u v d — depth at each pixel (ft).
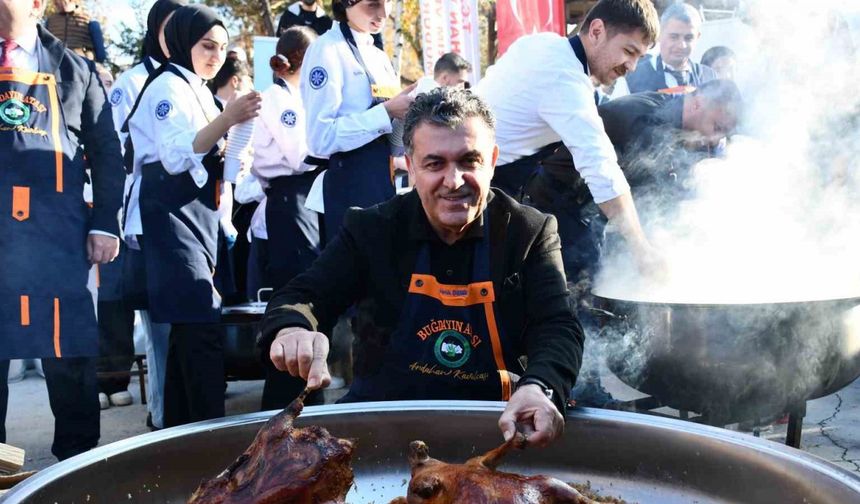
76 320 10.50
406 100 11.59
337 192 11.92
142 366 15.87
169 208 11.48
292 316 5.86
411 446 4.42
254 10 45.01
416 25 43.57
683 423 4.91
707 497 4.64
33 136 10.19
